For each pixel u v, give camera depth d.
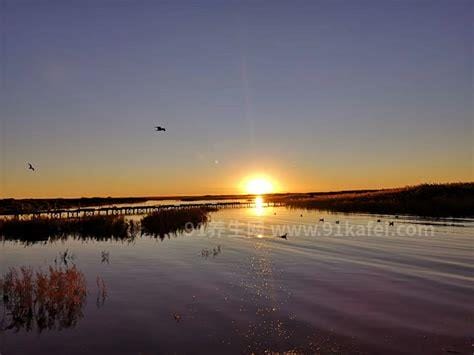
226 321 10.16
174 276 15.30
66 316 10.62
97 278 15.04
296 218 44.25
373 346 8.52
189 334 9.32
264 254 20.22
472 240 23.62
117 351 8.45
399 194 59.91
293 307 11.22
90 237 29.66
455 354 8.09
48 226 32.91
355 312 10.70
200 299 12.12
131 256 20.28
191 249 22.41
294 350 8.40
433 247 21.28
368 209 50.78
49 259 20.00
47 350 8.55
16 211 53.22
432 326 9.60
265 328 9.63
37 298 11.83
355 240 24.56
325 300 11.83
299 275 15.20
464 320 9.99
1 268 17.75
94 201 124.88
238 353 8.30
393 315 10.41
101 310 11.09
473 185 56.09
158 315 10.66
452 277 14.46
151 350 8.48
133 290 13.21
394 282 13.85
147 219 38.41
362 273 15.35
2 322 10.20
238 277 15.00
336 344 8.66
